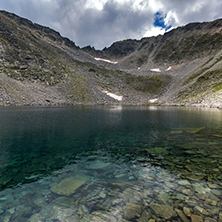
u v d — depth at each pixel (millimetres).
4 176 8516
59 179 8133
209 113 42562
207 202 5934
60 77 112125
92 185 7469
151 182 7641
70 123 26312
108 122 28016
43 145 14406
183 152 12148
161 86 145750
